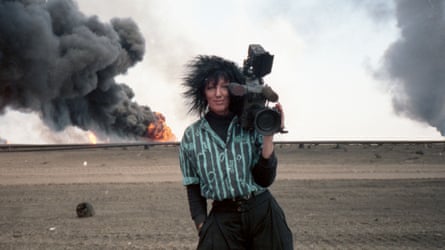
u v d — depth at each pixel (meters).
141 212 9.27
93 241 6.80
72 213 9.34
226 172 2.94
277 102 2.87
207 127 3.04
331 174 16.28
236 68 3.09
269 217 2.99
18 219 8.75
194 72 3.12
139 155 28.98
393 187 12.54
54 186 13.64
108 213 9.23
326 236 6.87
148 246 6.40
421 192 11.63
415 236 6.85
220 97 3.03
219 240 2.95
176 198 11.04
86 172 18.11
